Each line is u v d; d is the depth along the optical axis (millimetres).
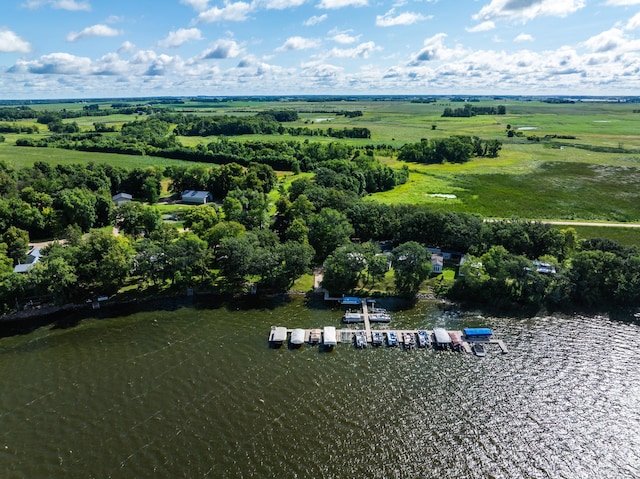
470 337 83438
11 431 61562
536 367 75375
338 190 158250
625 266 95625
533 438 60875
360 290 101938
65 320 89438
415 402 67312
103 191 157250
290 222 130500
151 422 63125
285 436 60719
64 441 60000
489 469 56156
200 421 63281
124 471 55281
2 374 73375
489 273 96312
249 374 73562
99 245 97375
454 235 115188
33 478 54375
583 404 66875
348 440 60188
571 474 55531
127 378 72562
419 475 55125
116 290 98812
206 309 94562
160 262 98625
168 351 79750
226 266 103062
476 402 67375
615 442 60125
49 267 90375
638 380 71812
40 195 140500
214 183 185250
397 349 80812
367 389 70125
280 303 97250
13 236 113500
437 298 99125
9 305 90000
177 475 54688
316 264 115062
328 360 77500
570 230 112875
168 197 186250
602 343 82000
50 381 71750
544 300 96062
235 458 57156
